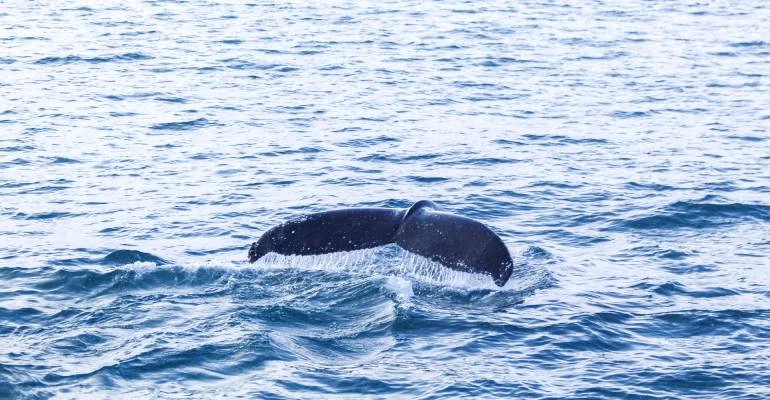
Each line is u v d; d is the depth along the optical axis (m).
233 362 53.47
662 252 75.19
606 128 120.88
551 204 88.69
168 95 135.88
